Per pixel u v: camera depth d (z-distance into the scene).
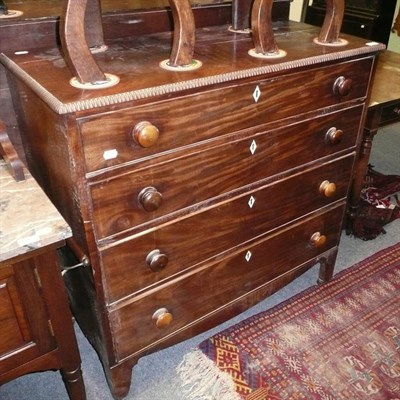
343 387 1.28
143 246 1.00
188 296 1.18
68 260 1.16
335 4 1.13
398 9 3.02
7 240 0.78
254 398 1.25
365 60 1.17
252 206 1.17
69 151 0.80
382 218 1.93
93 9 1.00
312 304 1.57
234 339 1.43
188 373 1.32
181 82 0.86
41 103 0.86
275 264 1.37
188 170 0.98
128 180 0.89
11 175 0.95
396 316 1.52
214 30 1.25
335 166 1.32
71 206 0.94
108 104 0.78
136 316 1.09
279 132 1.10
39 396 1.26
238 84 0.95
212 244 1.14
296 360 1.36
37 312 0.92
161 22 1.19
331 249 1.54
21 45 1.04
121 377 1.18
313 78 1.08
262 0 1.00
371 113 1.57
